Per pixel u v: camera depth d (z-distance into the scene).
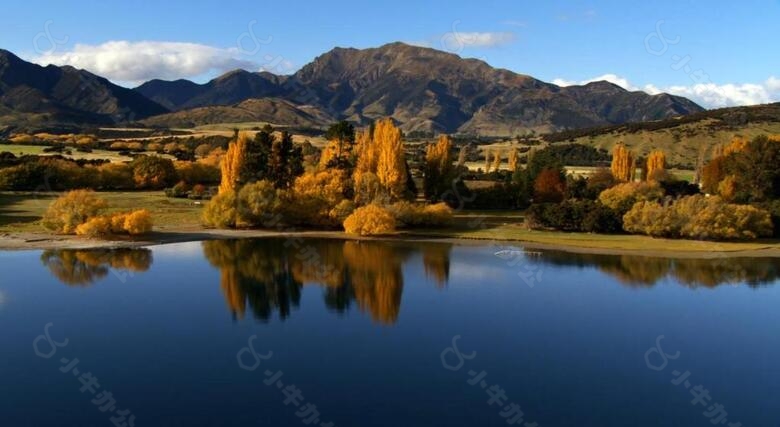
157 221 112.12
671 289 75.56
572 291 73.69
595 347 54.72
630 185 123.81
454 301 68.38
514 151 188.25
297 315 62.44
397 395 44.22
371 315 62.75
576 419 41.31
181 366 48.56
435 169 136.25
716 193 132.88
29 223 103.75
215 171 165.38
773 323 62.28
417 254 94.06
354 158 131.62
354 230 107.00
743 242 104.88
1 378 45.75
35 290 69.69
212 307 64.81
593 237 108.12
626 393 45.50
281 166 126.06
